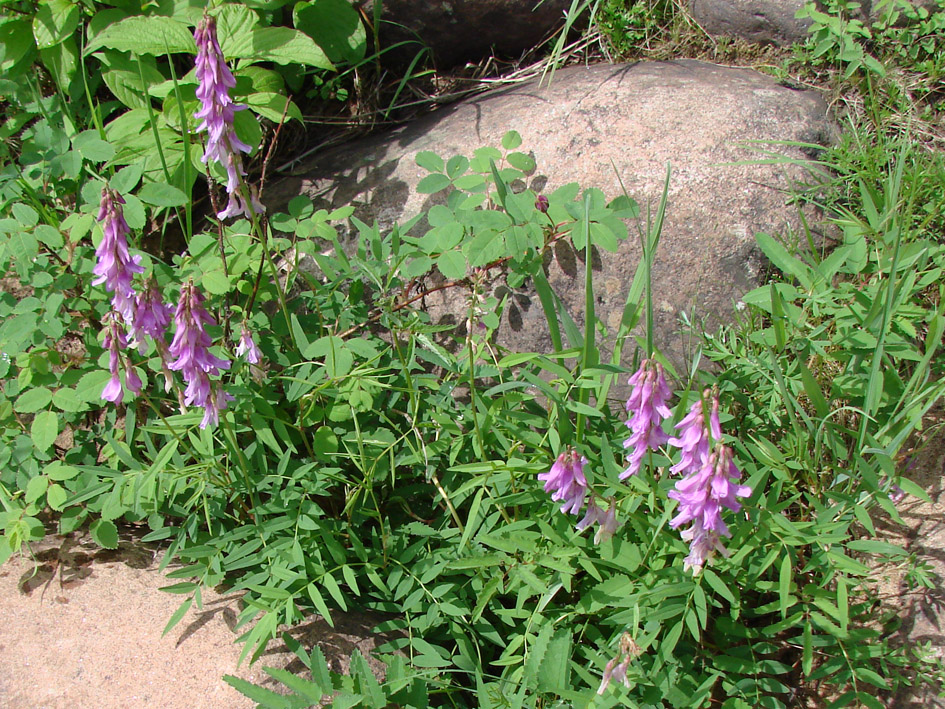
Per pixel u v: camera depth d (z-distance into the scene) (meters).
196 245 0.71
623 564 0.62
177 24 0.75
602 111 0.79
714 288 0.74
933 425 0.71
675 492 0.57
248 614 0.63
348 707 0.58
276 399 0.72
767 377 0.68
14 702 0.63
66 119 0.79
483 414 0.69
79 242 0.73
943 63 0.81
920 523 0.69
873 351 0.67
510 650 0.62
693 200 0.75
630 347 0.74
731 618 0.63
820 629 0.66
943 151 0.79
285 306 0.70
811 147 0.78
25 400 0.68
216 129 0.63
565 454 0.58
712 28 0.87
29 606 0.66
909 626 0.66
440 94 0.89
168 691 0.62
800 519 0.68
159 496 0.67
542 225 0.72
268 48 0.76
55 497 0.66
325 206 0.81
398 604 0.67
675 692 0.60
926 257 0.69
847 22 0.82
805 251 0.75
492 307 0.71
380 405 0.71
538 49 0.90
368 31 0.88
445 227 0.71
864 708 0.64
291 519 0.66
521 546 0.62
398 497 0.71
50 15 0.79
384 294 0.71
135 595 0.67
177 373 0.72
